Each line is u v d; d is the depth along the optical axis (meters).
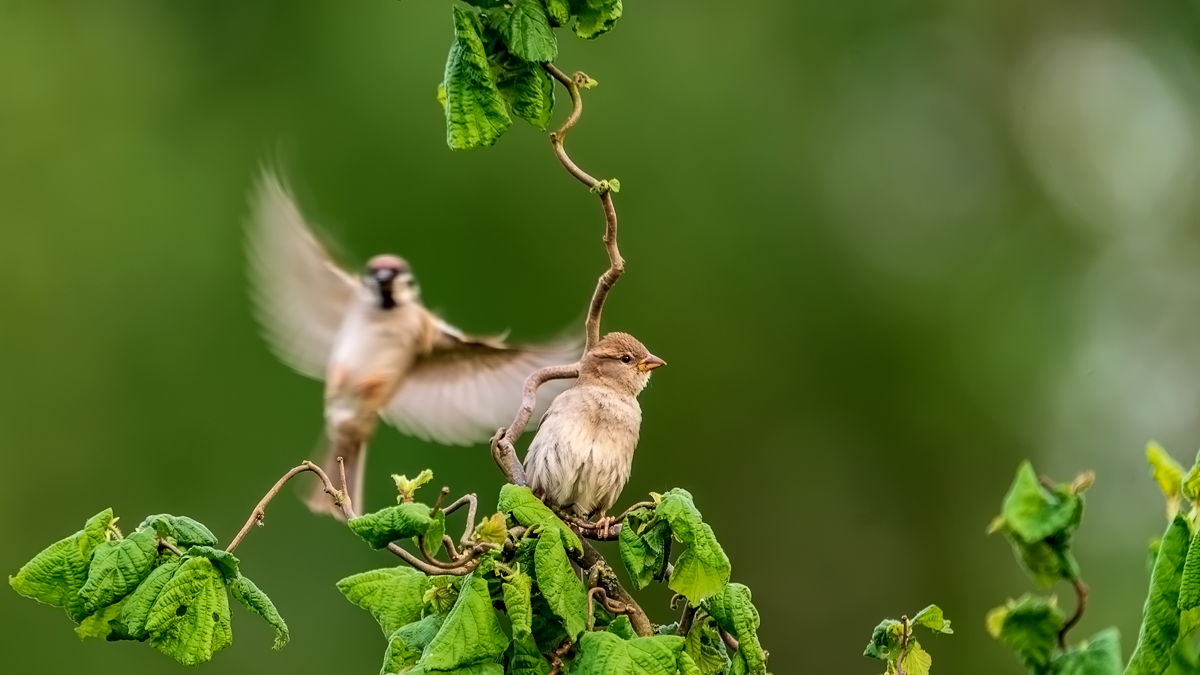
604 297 5.68
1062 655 6.16
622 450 7.03
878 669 17.56
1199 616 5.34
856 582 17.48
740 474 17.25
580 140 16.53
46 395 15.63
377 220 16.06
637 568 5.07
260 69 17.19
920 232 18.64
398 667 5.23
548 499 7.00
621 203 16.66
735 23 18.17
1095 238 18.77
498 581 5.07
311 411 15.83
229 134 16.78
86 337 15.86
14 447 15.45
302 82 16.81
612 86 16.89
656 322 16.72
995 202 19.17
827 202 18.03
